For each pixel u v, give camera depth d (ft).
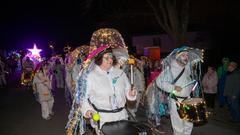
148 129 13.20
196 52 23.34
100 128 14.25
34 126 33.91
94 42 18.54
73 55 35.47
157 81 24.00
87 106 14.87
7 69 100.01
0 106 48.49
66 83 41.63
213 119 31.73
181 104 19.97
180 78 22.82
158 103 26.96
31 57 76.43
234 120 31.27
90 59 15.06
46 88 37.47
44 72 37.60
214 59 60.08
